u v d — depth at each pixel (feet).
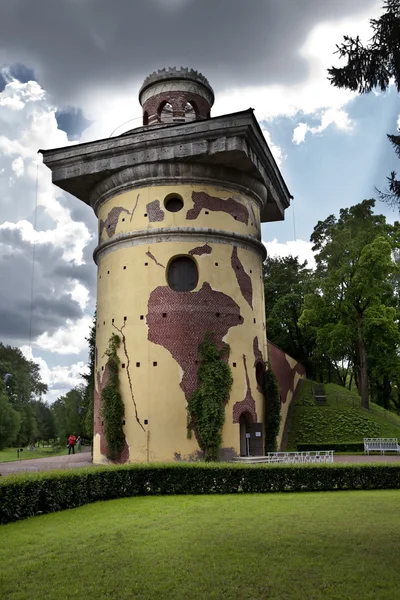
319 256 144.05
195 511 49.80
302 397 140.36
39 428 329.72
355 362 165.99
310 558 33.81
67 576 31.22
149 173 99.91
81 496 54.95
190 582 29.91
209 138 97.14
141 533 41.01
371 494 59.62
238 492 62.80
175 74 116.88
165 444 89.86
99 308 104.68
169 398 91.40
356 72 41.93
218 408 90.12
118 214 102.94
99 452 96.94
